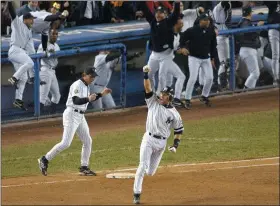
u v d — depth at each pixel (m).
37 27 61.72
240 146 53.88
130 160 50.53
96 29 69.62
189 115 63.97
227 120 62.00
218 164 48.34
